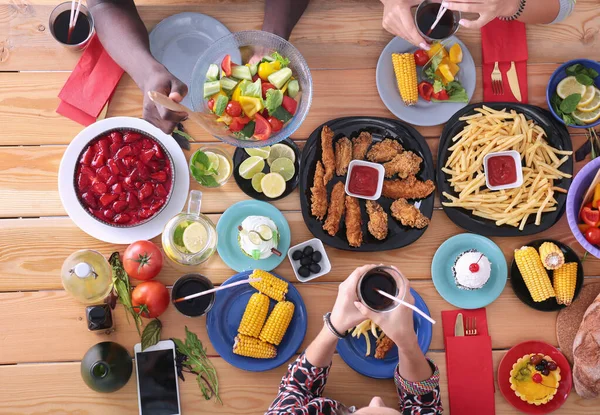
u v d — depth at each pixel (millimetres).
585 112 2049
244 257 1976
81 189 1887
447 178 2016
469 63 2055
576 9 2121
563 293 1959
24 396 1918
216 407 1939
